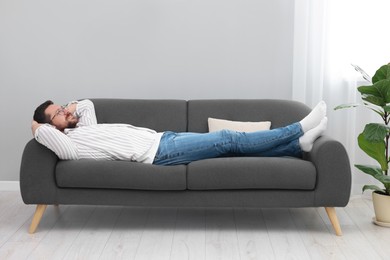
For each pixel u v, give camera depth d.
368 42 4.19
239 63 4.38
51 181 3.35
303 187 3.29
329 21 4.20
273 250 3.07
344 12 4.18
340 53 4.21
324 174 3.28
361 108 4.30
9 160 4.50
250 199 3.33
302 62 4.21
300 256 2.98
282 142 3.53
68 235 3.33
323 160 3.28
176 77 4.40
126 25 4.38
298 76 4.22
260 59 4.36
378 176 3.44
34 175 3.35
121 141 3.52
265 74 4.37
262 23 4.34
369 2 4.16
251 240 3.24
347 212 3.87
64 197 3.36
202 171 3.30
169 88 4.41
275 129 3.56
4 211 3.87
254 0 4.32
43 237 3.29
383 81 3.38
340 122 4.27
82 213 3.82
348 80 4.23
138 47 4.39
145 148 3.51
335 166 3.28
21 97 4.44
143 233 3.37
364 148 3.63
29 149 3.36
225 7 4.34
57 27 4.38
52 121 3.71
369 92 3.51
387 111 3.52
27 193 3.35
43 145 3.37
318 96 4.24
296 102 4.01
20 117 4.46
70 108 3.88
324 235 3.34
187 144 3.51
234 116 3.96
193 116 3.97
